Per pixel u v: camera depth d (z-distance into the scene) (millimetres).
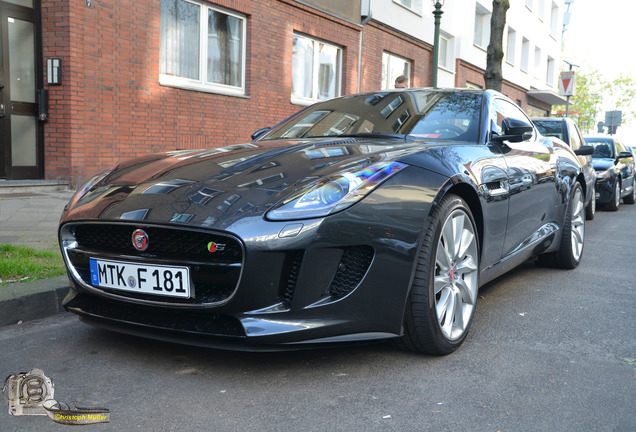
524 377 2467
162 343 2797
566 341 2963
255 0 10219
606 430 2008
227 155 2881
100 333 2945
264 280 2182
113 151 8086
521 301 3752
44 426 1966
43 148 7730
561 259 4719
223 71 9977
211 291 2316
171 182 2566
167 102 8773
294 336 2193
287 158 2693
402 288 2391
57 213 5984
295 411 2104
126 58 8117
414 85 16469
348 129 3508
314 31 11820
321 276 2230
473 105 3627
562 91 17812
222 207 2279
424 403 2191
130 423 1999
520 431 1989
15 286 3291
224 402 2172
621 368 2600
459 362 2625
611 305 3695
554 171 4238
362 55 13711
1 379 2365
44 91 7559
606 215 9844
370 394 2258
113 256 2436
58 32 7445
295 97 11781
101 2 7734
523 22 25594
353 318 2299
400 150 2729
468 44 19891
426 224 2479
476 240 2939
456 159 2861
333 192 2289
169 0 8906
